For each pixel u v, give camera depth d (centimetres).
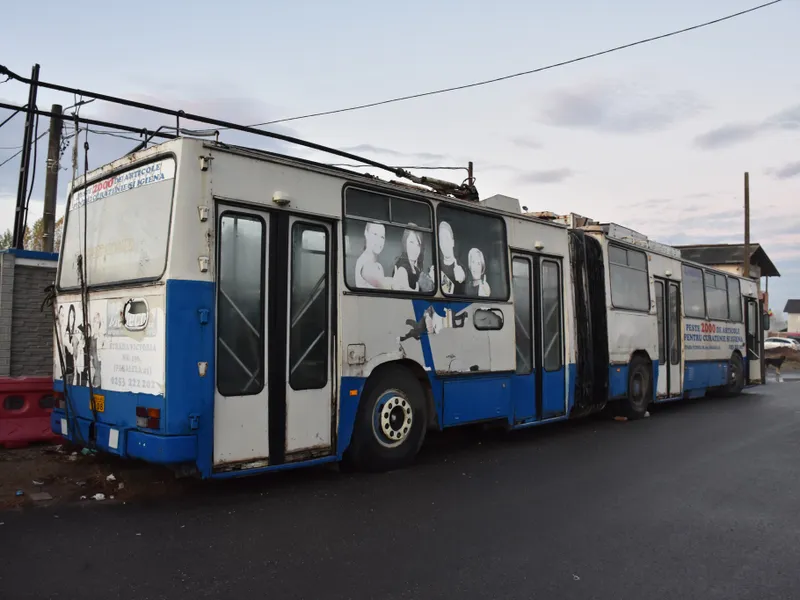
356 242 722
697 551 512
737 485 730
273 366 635
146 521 546
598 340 1129
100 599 393
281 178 652
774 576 465
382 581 436
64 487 632
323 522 560
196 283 579
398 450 769
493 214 916
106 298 641
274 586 422
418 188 804
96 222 684
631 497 667
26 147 1153
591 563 481
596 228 1161
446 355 822
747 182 3441
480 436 1043
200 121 835
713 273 1686
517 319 952
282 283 646
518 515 596
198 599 398
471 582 439
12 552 465
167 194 595
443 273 827
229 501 615
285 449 641
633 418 1257
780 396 1848
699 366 1558
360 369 714
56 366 727
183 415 564
